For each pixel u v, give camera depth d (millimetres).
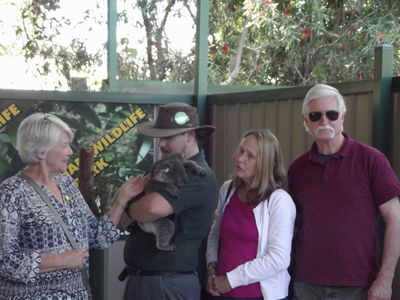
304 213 2885
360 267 2770
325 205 2830
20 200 2533
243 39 6668
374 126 3213
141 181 2957
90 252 3701
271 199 2820
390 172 2762
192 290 2893
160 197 2730
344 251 2775
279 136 4164
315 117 2834
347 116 3502
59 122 2648
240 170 2869
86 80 5605
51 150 2594
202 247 4504
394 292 3146
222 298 2842
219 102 4781
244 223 2838
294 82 6746
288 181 3016
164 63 5723
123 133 4773
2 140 4480
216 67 6723
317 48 6539
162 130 2932
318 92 2842
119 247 4680
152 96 4820
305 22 6578
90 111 4691
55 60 5613
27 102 4531
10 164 4492
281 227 2775
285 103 4109
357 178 2783
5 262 2461
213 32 6750
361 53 6070
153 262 2826
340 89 3539
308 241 2863
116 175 4754
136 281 2871
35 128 2572
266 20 6527
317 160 2893
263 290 2787
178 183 2766
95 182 4695
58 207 2619
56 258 2543
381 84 3170
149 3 5641
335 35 6488
